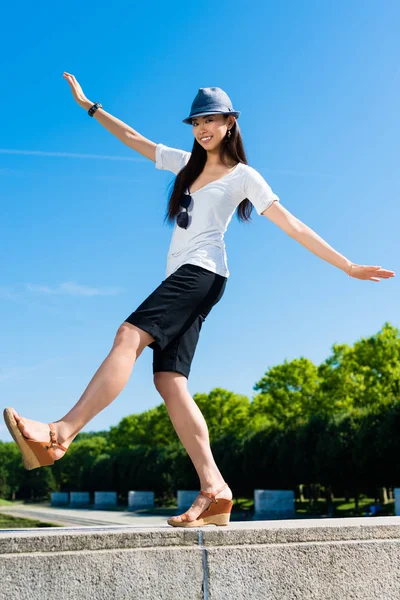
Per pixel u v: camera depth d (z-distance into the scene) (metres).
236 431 67.12
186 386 3.46
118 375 3.14
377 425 38.97
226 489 3.41
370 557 2.99
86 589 2.59
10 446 135.50
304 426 44.78
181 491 58.09
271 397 53.50
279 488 49.59
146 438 87.50
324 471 41.72
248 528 2.93
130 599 2.64
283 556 2.87
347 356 45.25
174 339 3.42
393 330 43.19
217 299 3.55
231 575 2.78
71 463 117.50
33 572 2.54
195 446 3.43
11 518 59.53
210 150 3.77
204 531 2.84
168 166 4.06
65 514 63.16
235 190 3.65
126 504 82.00
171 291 3.38
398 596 2.99
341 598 2.91
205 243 3.56
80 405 3.08
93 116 4.27
